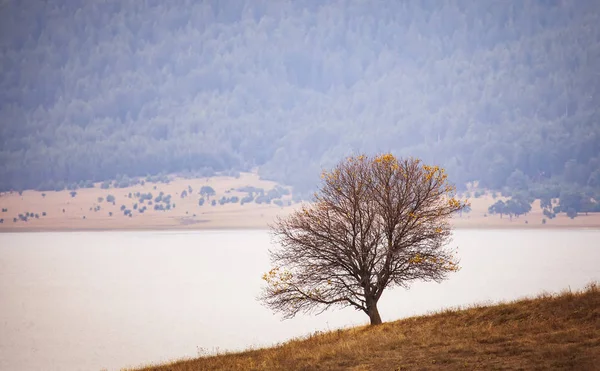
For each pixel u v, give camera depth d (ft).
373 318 252.01
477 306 230.68
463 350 153.69
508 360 138.62
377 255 257.55
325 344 204.54
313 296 254.47
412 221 251.80
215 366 197.67
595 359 127.65
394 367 146.30
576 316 173.37
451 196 257.14
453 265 253.65
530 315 187.21
